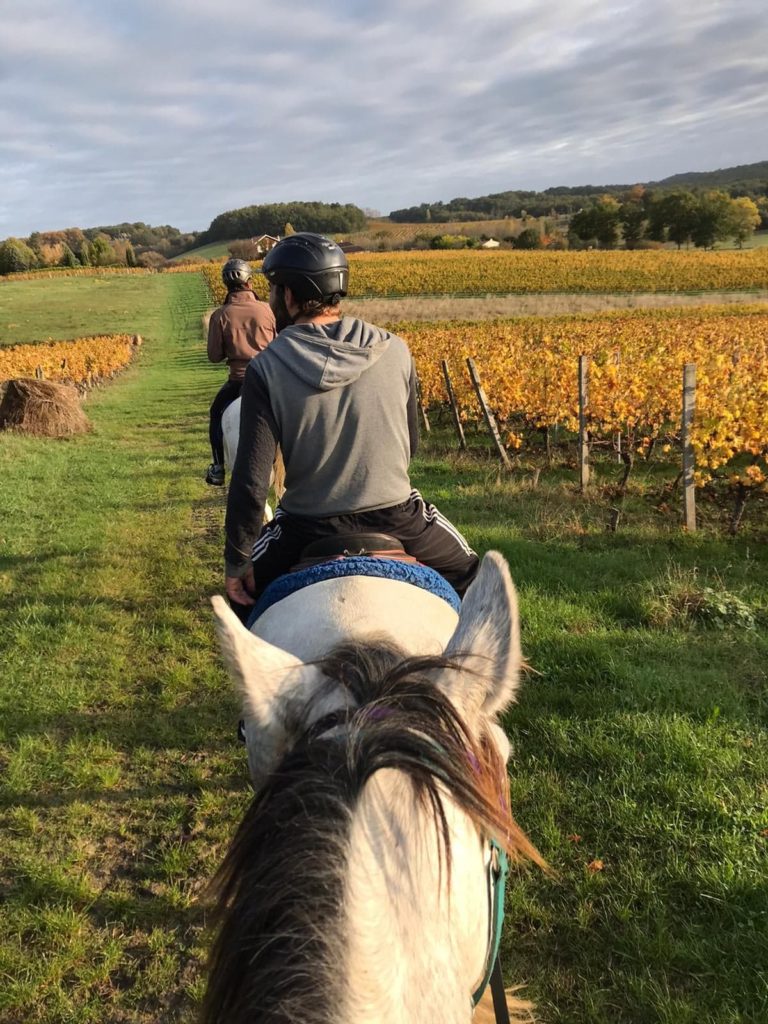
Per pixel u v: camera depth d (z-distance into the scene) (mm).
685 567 6656
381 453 2143
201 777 3904
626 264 69625
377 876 1062
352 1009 952
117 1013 2693
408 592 1967
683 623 5477
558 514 8352
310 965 962
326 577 2014
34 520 8820
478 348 16797
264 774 1617
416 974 1052
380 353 2158
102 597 6371
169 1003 2729
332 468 2131
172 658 5207
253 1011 973
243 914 1063
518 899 3023
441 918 1132
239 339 5883
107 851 3465
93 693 4762
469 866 1301
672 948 2762
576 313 41406
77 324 48281
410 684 1332
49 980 2805
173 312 54969
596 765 3830
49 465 11914
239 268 5938
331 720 1330
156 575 6910
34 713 4516
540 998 2645
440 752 1210
